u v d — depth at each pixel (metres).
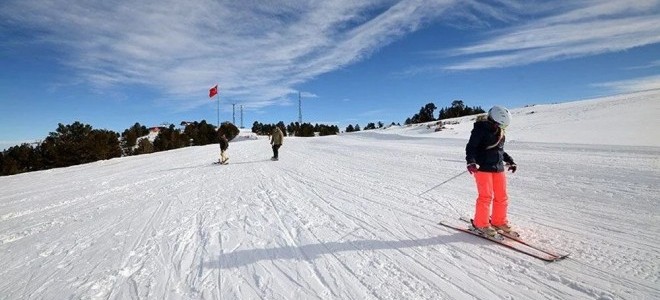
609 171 9.85
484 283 3.70
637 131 22.31
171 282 4.09
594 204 6.52
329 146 27.59
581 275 3.76
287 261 4.53
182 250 5.11
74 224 7.15
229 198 8.63
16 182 15.80
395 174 11.30
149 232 6.11
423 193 8.06
